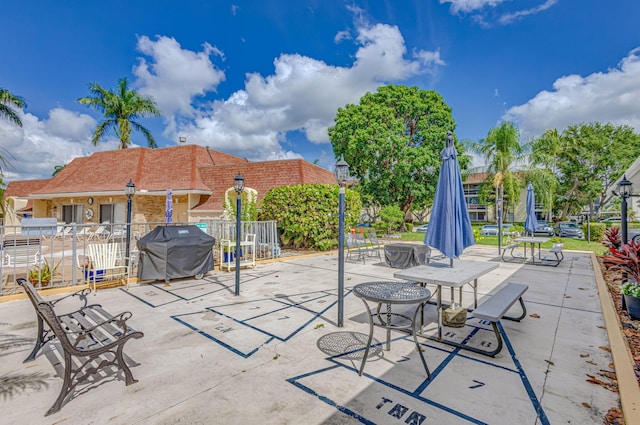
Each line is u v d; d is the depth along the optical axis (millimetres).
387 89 23375
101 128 23469
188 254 7176
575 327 4301
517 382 2867
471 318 4707
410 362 3275
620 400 2521
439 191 4363
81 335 2688
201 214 16516
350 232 12547
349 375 3002
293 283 7098
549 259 10430
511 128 21000
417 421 2311
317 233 12242
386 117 22109
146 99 24781
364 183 23984
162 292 6266
